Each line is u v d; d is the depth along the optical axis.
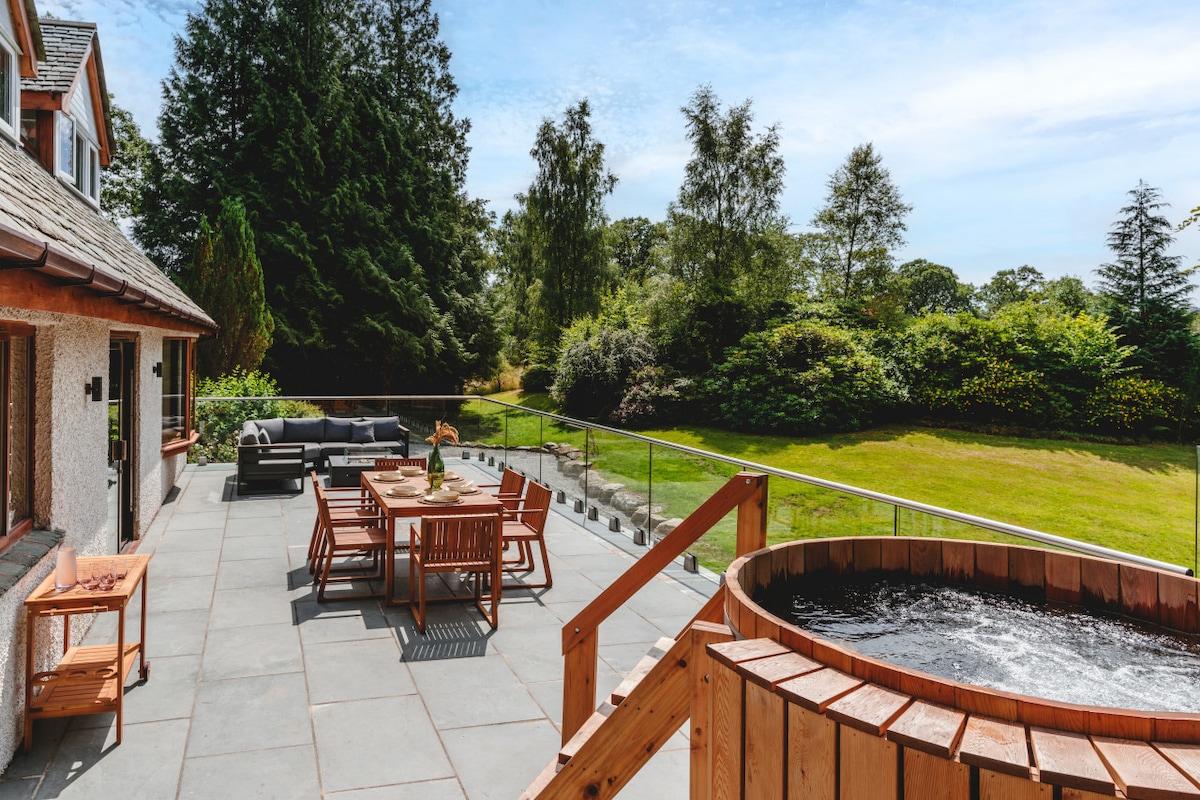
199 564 6.52
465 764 3.39
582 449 9.57
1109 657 1.92
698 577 6.44
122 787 3.12
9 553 3.51
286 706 3.91
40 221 3.14
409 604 5.57
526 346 30.86
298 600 5.62
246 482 9.72
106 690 3.62
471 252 29.84
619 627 5.15
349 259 25.08
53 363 4.05
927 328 23.02
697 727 1.78
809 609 2.25
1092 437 20.81
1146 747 1.15
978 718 1.26
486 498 6.00
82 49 9.20
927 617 2.20
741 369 23.11
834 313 24.92
